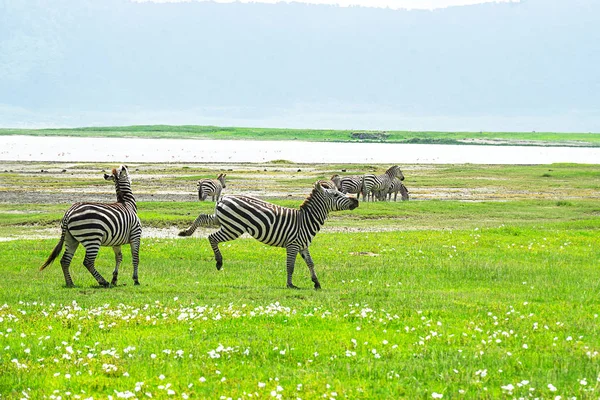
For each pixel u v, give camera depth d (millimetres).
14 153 164875
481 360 16188
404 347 17250
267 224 25984
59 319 19406
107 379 14445
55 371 14883
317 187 26344
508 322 20078
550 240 39156
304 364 15805
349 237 40406
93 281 26766
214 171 102000
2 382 14141
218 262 27172
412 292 25047
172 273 28625
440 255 34094
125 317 19453
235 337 17875
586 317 21047
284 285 26562
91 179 84438
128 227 25953
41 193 67938
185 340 17469
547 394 13875
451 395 13852
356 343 17094
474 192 76000
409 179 90875
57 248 25500
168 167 112000
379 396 13797
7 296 23094
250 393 13734
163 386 13609
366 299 23578
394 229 47344
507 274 29031
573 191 77250
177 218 48219
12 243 36656
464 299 23609
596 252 35281
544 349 17281
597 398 13586
